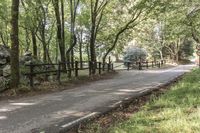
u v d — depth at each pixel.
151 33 67.81
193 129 7.35
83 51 42.81
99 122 9.53
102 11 30.94
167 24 33.00
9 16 26.09
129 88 18.00
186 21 31.14
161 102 11.28
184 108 9.75
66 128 8.84
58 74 19.72
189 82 17.92
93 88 18.08
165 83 20.95
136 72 35.09
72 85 19.52
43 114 10.66
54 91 16.62
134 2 30.66
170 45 75.56
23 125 9.18
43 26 28.52
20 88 15.89
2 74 16.48
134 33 45.78
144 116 9.26
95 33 31.16
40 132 8.45
